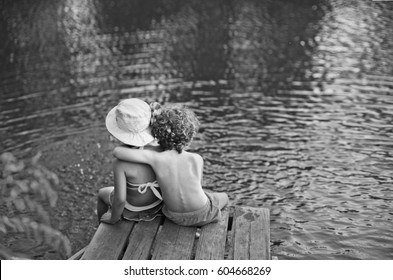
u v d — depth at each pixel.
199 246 4.20
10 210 5.70
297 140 7.41
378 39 11.34
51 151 7.20
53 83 9.43
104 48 11.16
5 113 8.32
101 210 4.81
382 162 6.81
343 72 9.70
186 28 12.38
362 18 12.81
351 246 5.32
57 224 5.72
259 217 4.60
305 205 5.99
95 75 9.73
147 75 9.72
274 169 6.72
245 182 6.46
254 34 11.91
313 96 8.77
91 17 13.27
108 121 4.36
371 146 7.20
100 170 6.79
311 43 11.27
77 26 12.57
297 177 6.54
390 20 12.57
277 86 9.19
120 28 12.48
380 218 5.74
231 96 8.82
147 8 13.94
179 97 8.79
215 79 9.53
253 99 8.70
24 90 9.16
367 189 6.26
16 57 10.73
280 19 12.92
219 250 4.16
